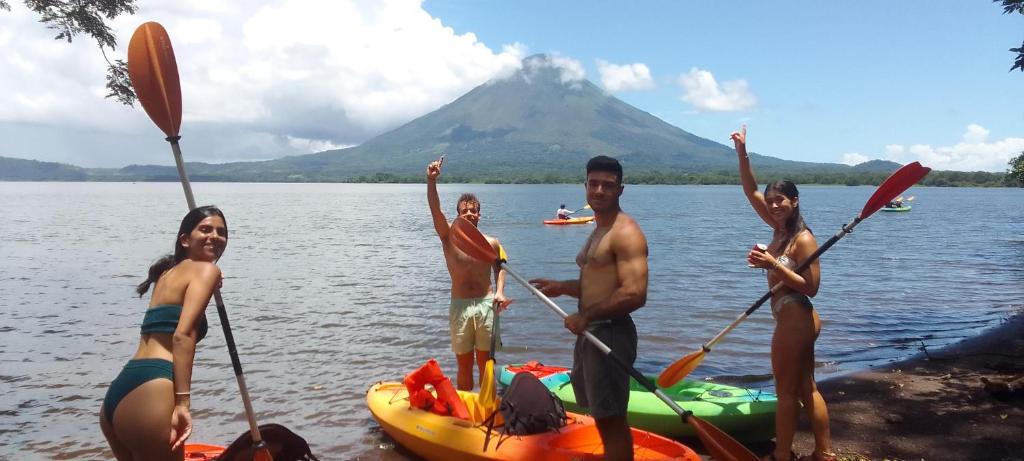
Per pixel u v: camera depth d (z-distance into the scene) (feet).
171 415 11.36
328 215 157.69
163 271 12.77
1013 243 86.17
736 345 30.58
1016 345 29.71
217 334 32.86
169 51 14.64
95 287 48.47
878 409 20.76
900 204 179.63
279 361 27.91
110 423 11.59
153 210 175.32
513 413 16.63
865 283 51.13
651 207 214.28
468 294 20.75
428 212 173.68
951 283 51.26
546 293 14.99
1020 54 23.91
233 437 19.57
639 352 29.81
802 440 18.62
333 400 22.84
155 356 11.60
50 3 27.14
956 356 27.86
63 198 280.92
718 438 13.58
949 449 17.35
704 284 49.75
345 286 48.78
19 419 21.33
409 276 54.19
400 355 28.96
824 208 217.97
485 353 20.71
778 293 15.90
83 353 29.71
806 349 15.47
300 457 14.70
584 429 16.69
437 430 17.15
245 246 80.38
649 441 16.31
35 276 54.03
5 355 29.27
